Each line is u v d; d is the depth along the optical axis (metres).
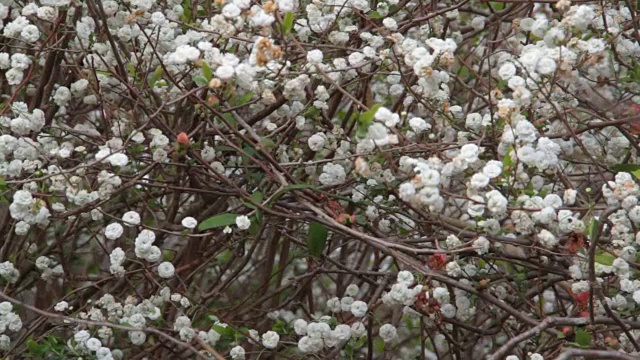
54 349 4.09
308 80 4.14
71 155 5.11
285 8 3.67
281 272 5.68
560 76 4.01
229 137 4.59
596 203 4.60
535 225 3.85
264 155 4.26
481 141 4.07
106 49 4.35
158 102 4.45
